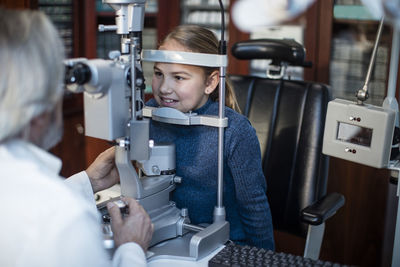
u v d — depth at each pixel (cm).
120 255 99
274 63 189
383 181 237
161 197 126
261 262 108
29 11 82
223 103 123
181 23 298
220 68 120
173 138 143
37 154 84
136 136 113
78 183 127
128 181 119
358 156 142
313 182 174
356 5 229
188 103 137
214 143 138
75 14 291
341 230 252
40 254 75
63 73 88
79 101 301
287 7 250
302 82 182
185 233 125
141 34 115
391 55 222
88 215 82
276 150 183
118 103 108
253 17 263
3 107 77
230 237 145
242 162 138
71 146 300
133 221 106
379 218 241
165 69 135
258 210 142
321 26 239
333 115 145
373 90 231
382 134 136
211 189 141
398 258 156
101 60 105
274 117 184
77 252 78
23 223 76
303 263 107
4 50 76
